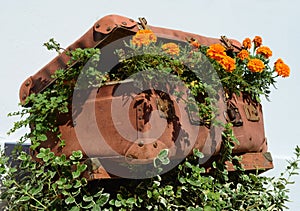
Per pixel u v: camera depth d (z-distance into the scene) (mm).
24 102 2180
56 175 2102
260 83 2594
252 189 2439
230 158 2250
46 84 2170
